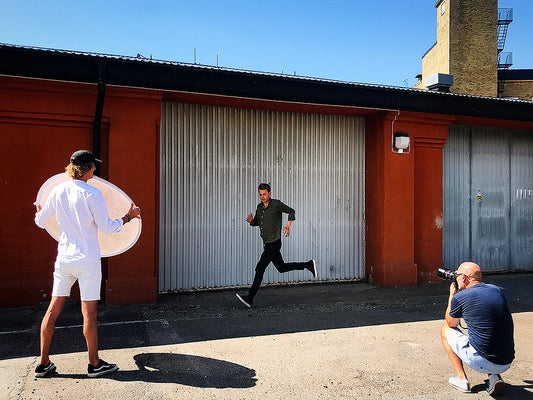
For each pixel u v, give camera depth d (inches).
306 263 241.9
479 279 142.4
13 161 226.4
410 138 305.6
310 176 306.2
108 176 238.4
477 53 1049.5
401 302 257.4
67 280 142.9
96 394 131.0
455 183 350.6
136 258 239.9
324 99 261.1
